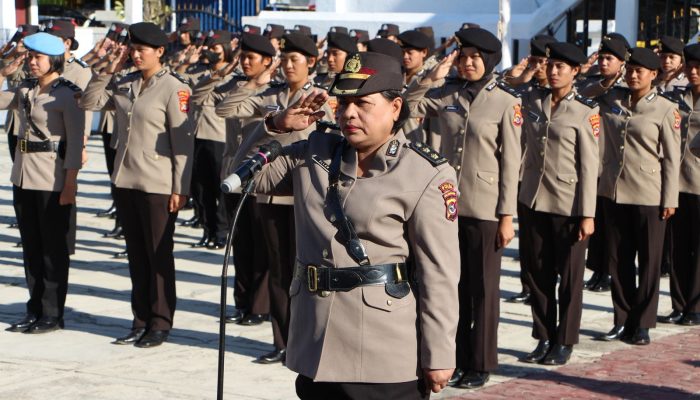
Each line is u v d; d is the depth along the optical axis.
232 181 4.86
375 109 4.72
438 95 8.29
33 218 9.47
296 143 5.06
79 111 9.29
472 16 26.41
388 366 4.71
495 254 8.16
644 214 9.73
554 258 8.95
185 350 8.95
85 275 12.04
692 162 10.60
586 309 11.09
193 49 14.13
